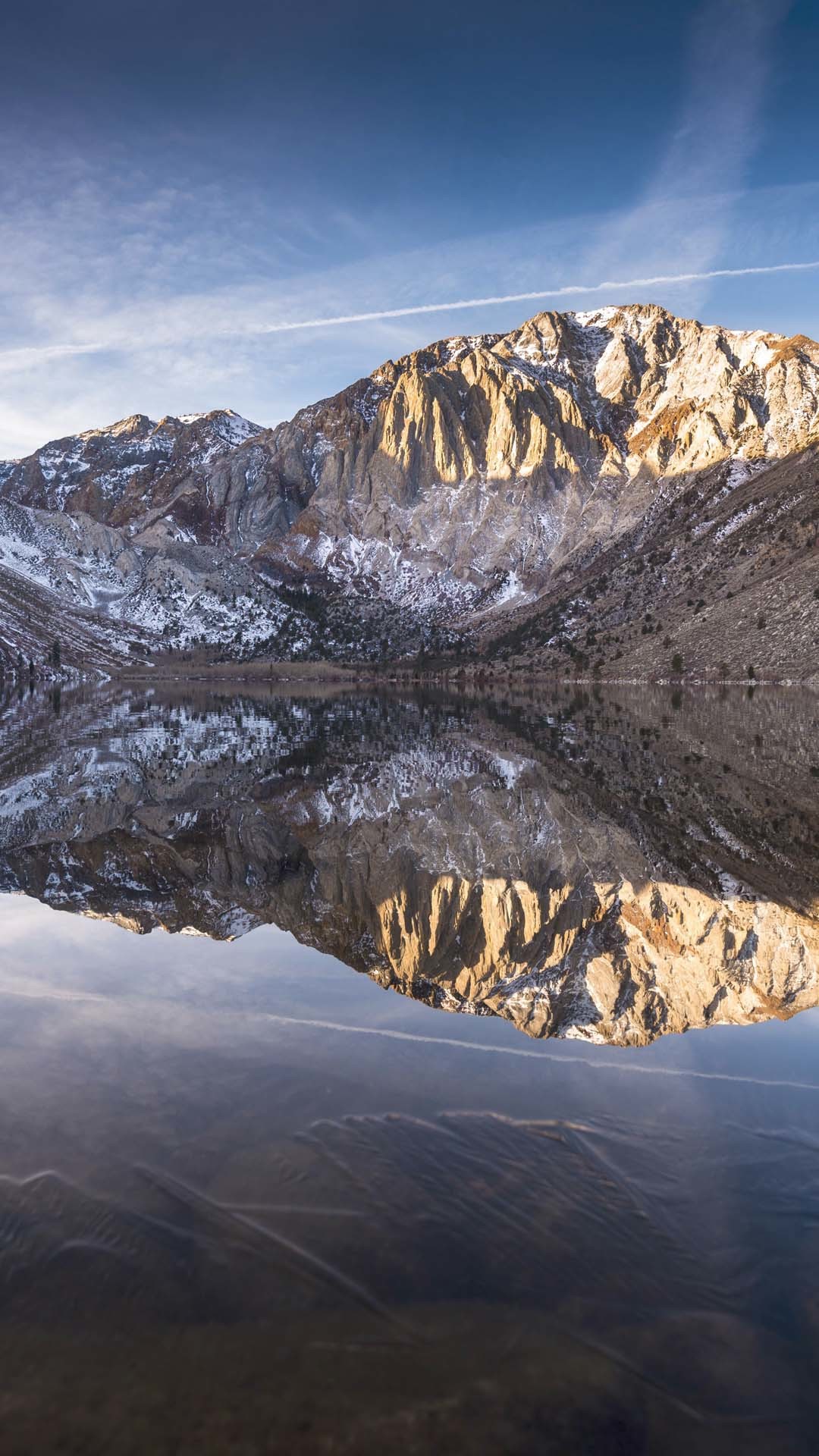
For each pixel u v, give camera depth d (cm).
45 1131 638
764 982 1103
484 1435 389
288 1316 459
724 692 12256
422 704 11344
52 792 2969
